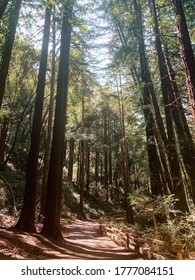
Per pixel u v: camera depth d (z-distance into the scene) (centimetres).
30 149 1111
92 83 1767
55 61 1788
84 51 1575
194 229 652
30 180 1074
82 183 2603
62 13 869
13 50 1495
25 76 1961
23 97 2264
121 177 4378
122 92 2080
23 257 691
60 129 1191
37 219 1460
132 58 1142
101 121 3700
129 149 3023
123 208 3541
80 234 1445
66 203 2416
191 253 545
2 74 805
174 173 927
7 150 2317
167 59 941
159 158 1159
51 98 1678
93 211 2856
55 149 1153
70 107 2322
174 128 996
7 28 850
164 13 925
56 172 1132
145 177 1314
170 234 678
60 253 825
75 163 4431
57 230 1090
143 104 1110
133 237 973
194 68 549
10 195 1548
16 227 1017
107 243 1173
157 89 1258
